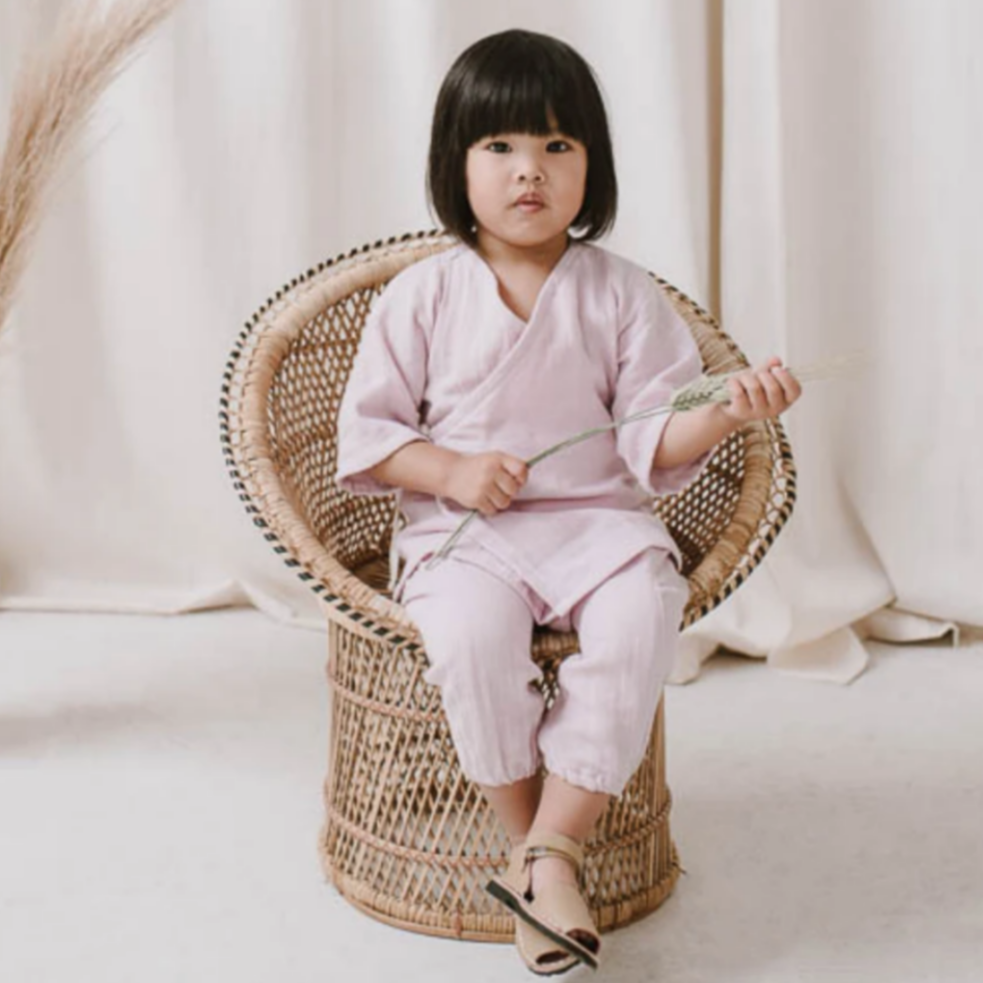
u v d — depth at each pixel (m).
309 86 2.92
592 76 2.03
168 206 3.01
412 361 2.06
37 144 2.42
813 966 1.89
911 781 2.38
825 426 2.91
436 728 1.96
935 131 2.80
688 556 2.14
